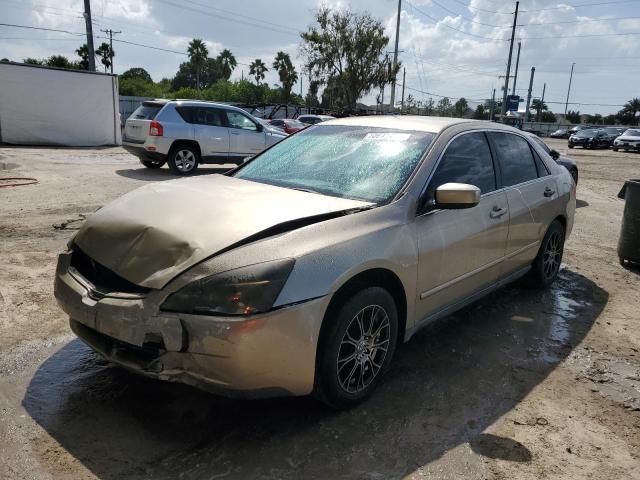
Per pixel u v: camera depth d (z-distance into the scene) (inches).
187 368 102.7
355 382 124.6
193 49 2714.1
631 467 110.1
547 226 199.3
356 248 117.3
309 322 106.5
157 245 111.6
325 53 1427.2
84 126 831.1
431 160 146.2
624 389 141.7
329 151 160.2
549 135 2539.4
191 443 110.7
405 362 149.9
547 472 107.0
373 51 1421.0
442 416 124.3
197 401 125.6
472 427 120.6
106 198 366.3
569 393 137.9
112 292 111.1
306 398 129.1
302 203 128.6
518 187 180.5
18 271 207.2
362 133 164.2
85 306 112.2
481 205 158.2
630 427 124.6
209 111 508.4
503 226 168.1
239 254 105.7
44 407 121.0
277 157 167.9
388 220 128.8
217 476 101.3
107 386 130.6
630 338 173.8
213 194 132.6
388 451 110.8
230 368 100.7
